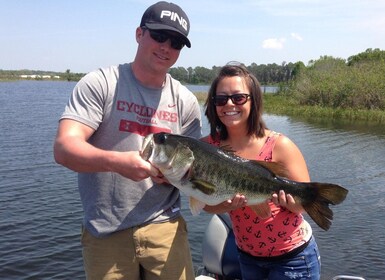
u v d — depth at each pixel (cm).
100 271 354
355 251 901
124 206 347
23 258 887
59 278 823
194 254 891
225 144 402
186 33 356
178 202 379
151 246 354
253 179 361
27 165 1642
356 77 4228
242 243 397
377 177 1545
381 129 2870
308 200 357
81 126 327
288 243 376
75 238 982
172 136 338
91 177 350
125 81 352
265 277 407
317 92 4300
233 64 384
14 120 3134
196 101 397
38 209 1158
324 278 699
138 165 291
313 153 1991
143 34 353
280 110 4097
